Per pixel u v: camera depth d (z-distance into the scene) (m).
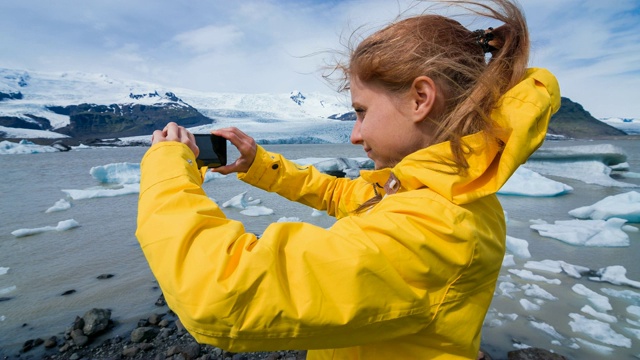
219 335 0.61
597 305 3.29
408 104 0.75
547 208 7.89
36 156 36.00
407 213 0.67
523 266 4.24
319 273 0.62
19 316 3.11
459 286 0.68
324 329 0.61
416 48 0.72
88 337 2.75
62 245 5.18
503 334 2.83
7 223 6.66
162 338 2.74
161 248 0.64
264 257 0.61
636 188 11.30
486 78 0.70
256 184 1.27
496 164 0.69
